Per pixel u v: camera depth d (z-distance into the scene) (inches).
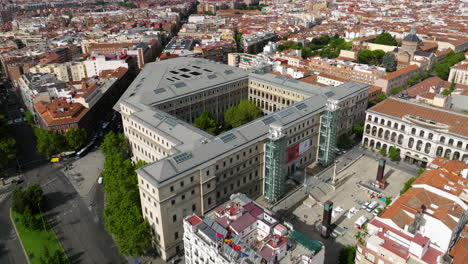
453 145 7539.4
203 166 5620.1
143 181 5447.8
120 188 6318.9
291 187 7332.7
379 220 4822.8
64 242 6117.1
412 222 4736.7
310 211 6692.9
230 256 3909.9
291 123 7140.8
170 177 5270.7
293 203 6771.7
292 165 7628.0
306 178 7534.5
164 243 5492.1
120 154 7204.7
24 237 6230.3
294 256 4072.3
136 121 7711.6
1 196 7401.6
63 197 7322.8
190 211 5718.5
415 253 4104.3
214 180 5851.4
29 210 6486.2
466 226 5108.3
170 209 5383.9
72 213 6840.6
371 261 4350.4
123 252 5408.5
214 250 4060.0
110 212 6122.1
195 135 6599.4
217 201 6107.3
